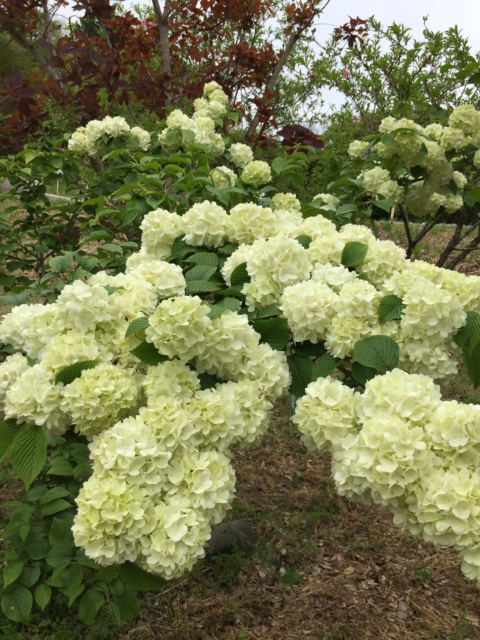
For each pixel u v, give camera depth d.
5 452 1.75
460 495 1.40
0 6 4.59
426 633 2.49
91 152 4.02
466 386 4.59
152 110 5.07
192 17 5.22
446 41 4.20
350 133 4.97
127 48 4.90
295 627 2.50
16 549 2.03
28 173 3.83
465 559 1.43
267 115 5.05
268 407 1.85
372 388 1.61
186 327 1.70
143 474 1.56
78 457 1.94
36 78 4.89
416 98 4.13
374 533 3.11
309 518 3.18
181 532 1.50
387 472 1.48
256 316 2.08
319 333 2.03
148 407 1.69
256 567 2.83
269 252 2.11
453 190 3.51
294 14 5.06
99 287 1.86
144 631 2.41
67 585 1.78
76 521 1.52
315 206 3.70
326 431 1.73
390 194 3.50
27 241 6.20
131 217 3.12
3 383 1.89
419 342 1.92
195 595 2.62
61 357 1.78
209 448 1.73
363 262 2.24
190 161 3.59
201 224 2.50
